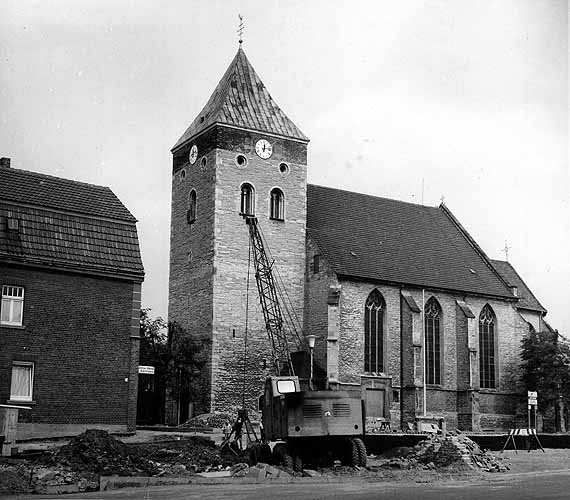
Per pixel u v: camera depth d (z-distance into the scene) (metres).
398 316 74.06
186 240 74.25
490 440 50.75
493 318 81.19
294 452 35.12
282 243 73.12
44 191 47.59
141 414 71.06
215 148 71.38
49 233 45.72
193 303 71.81
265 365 70.19
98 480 29.17
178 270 74.75
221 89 76.19
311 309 72.38
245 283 70.69
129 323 47.16
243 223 71.56
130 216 49.44
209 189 71.62
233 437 45.06
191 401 67.81
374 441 44.25
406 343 73.25
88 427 44.97
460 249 84.94
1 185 46.25
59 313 45.06
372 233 79.44
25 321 44.03
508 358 81.25
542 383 78.19
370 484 29.89
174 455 35.50
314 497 24.33
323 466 35.84
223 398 67.94
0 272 43.66
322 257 72.06
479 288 80.12
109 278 46.84
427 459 37.66
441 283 77.62
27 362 43.91
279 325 71.25
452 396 76.44
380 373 72.19
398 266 76.56
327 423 34.81
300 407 34.84
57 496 25.70
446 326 77.44
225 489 27.47
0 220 44.41
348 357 70.12
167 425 69.88
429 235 84.12
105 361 46.06
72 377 44.94
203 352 69.19
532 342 80.75
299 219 74.44
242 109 73.81
